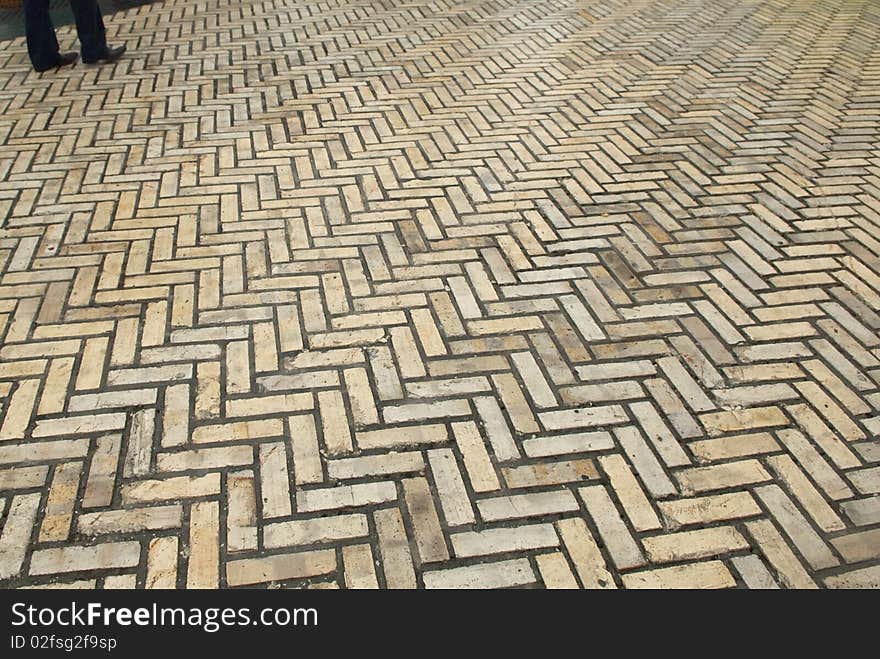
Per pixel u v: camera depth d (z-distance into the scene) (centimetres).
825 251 441
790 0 953
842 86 682
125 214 464
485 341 363
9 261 414
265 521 273
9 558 258
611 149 556
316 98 638
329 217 466
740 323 379
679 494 288
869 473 299
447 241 443
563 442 309
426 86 664
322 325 371
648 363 352
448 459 300
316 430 311
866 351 362
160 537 267
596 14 873
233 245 436
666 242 446
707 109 627
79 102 620
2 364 340
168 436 306
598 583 258
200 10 870
